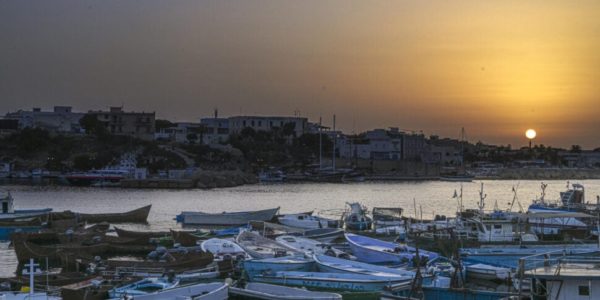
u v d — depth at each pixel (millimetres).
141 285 44688
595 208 78500
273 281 47375
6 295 40094
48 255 60156
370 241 61500
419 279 41656
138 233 74938
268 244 62531
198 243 66750
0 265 63188
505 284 45094
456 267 43875
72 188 182875
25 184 194000
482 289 42969
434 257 53906
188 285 43031
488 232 62188
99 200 146750
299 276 47312
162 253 59500
